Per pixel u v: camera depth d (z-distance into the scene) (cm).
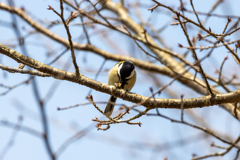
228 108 1120
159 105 801
